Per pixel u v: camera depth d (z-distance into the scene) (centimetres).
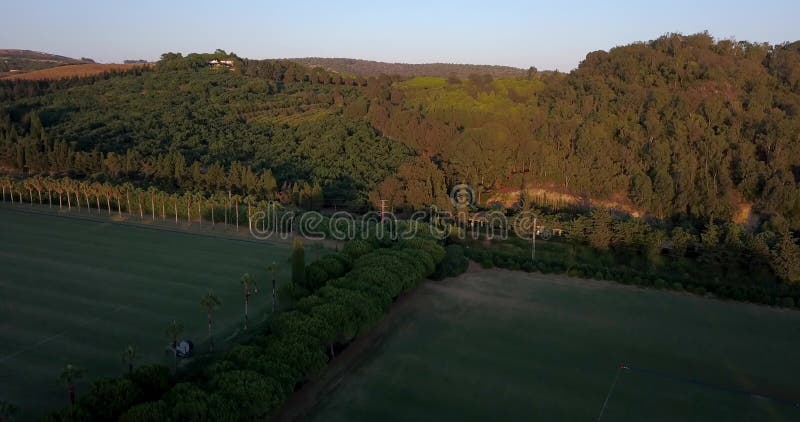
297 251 6375
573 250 8931
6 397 4403
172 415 3688
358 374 5172
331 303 5341
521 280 7956
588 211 10219
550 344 5919
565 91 15088
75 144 12925
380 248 7569
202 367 4794
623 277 7881
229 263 8000
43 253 8144
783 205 8988
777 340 6141
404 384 5009
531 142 11744
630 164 10694
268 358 4462
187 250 8588
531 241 9331
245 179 11544
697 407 4784
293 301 5994
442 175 11331
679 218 9606
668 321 6606
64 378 3966
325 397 4759
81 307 6228
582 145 11481
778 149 9712
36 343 5338
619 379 5219
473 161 11700
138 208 10806
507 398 4822
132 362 4794
